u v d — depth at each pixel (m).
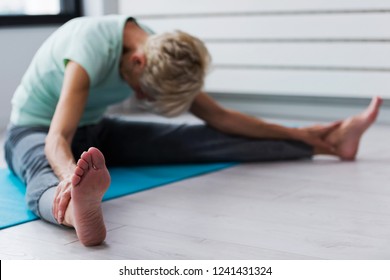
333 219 2.15
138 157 2.96
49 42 2.65
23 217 2.15
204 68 2.45
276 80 4.57
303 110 4.64
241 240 1.93
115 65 2.50
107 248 1.86
